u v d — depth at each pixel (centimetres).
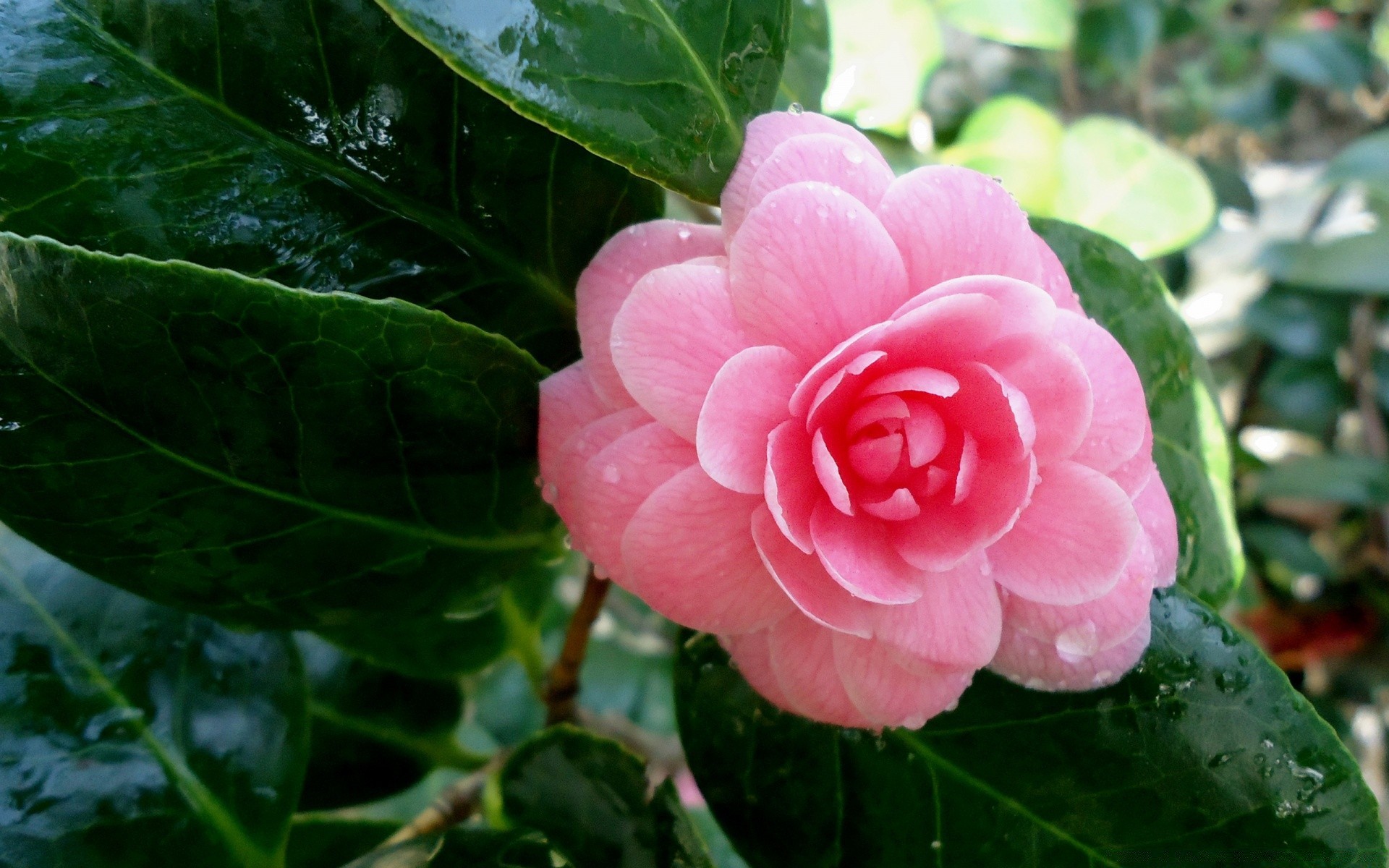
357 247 25
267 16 24
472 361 24
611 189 26
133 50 24
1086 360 24
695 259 24
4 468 23
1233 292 64
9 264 22
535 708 51
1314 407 54
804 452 23
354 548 25
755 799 27
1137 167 39
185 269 22
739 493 23
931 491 24
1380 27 73
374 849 28
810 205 23
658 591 23
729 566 23
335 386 23
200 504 24
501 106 24
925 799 26
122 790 27
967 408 24
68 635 27
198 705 28
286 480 24
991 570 24
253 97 24
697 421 23
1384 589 52
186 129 24
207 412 23
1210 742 25
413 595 26
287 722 28
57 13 24
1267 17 80
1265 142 81
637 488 23
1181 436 29
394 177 25
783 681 24
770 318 23
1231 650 25
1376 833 25
